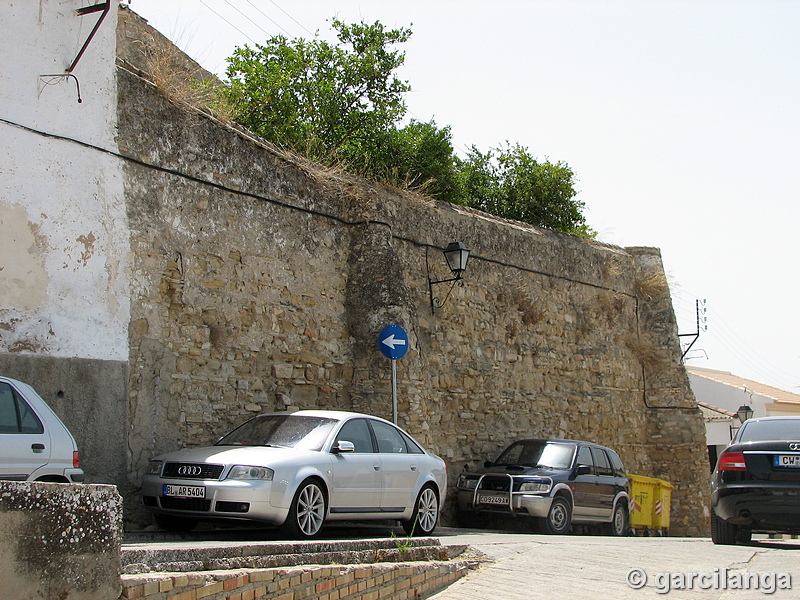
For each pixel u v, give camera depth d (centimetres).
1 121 1002
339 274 1449
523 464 1501
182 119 1209
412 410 1419
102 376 1062
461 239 1716
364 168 1767
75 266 1052
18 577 438
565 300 1966
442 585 746
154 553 533
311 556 632
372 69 1988
